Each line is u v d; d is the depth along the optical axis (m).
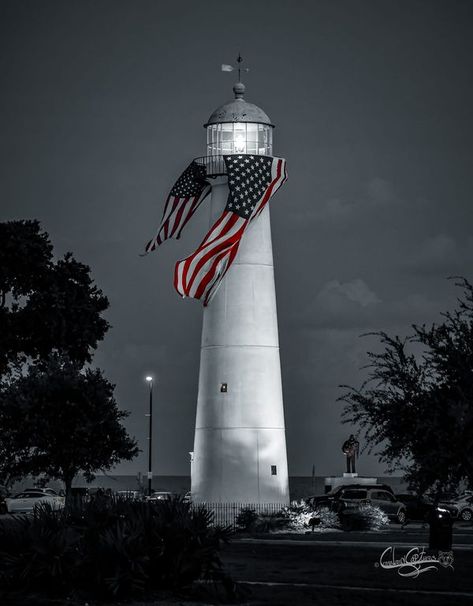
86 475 64.62
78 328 72.38
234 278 63.56
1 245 71.00
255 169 60.72
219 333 63.41
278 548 44.31
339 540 48.56
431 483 32.84
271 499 62.50
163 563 30.17
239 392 62.94
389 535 51.38
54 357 67.00
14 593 29.91
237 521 55.94
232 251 60.12
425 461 32.38
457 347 33.41
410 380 33.44
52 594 29.89
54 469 64.44
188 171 62.31
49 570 29.58
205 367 63.88
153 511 31.14
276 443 63.16
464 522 61.91
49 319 71.06
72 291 72.75
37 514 31.84
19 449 63.81
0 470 64.31
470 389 32.81
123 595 29.53
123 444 64.31
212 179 62.69
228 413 62.88
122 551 29.39
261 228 64.25
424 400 32.97
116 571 29.34
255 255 63.81
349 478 71.06
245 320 63.25
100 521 30.86
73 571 29.64
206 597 30.14
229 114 63.25
